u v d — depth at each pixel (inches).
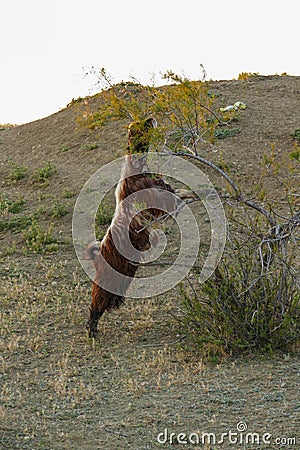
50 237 530.6
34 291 437.7
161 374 308.7
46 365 327.0
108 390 293.1
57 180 654.5
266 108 759.1
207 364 319.9
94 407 275.1
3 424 258.1
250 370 308.0
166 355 332.5
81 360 331.6
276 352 329.4
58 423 260.1
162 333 365.7
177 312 395.9
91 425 257.8
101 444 241.8
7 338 361.7
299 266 406.9
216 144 674.8
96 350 344.5
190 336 351.3
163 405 273.6
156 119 351.6
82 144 733.3
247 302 335.0
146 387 294.4
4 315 394.9
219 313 335.0
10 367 323.3
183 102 346.9
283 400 273.6
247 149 665.0
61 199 610.9
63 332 371.9
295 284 339.3
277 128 706.2
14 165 714.8
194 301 357.7
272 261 337.4
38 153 742.5
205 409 268.4
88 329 361.7
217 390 286.5
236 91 815.1
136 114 335.0
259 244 320.8
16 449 238.1
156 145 327.6
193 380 298.5
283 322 325.4
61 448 238.8
